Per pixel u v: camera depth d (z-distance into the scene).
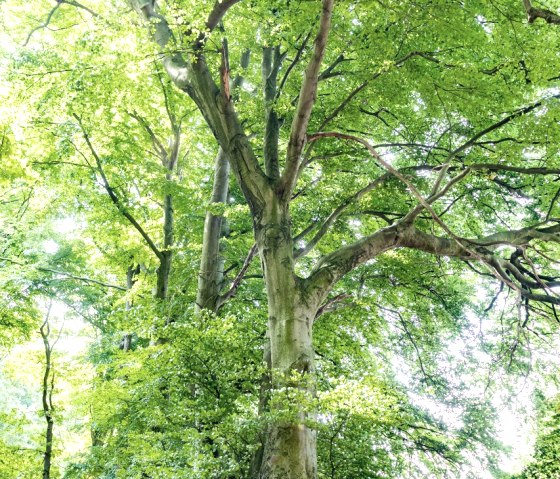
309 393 6.46
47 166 11.06
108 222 12.40
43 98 9.73
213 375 7.34
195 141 15.30
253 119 9.86
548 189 10.23
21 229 13.42
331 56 10.46
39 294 13.06
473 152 9.73
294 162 7.90
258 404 7.30
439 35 8.12
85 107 9.91
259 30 10.52
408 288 11.99
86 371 10.74
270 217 8.11
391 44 8.25
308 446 6.50
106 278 16.92
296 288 7.66
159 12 9.91
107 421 9.30
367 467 7.06
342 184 10.11
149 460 6.79
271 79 10.31
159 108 13.84
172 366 7.57
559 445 17.44
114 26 8.51
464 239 8.24
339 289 11.32
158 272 11.48
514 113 8.92
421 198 7.11
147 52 8.25
